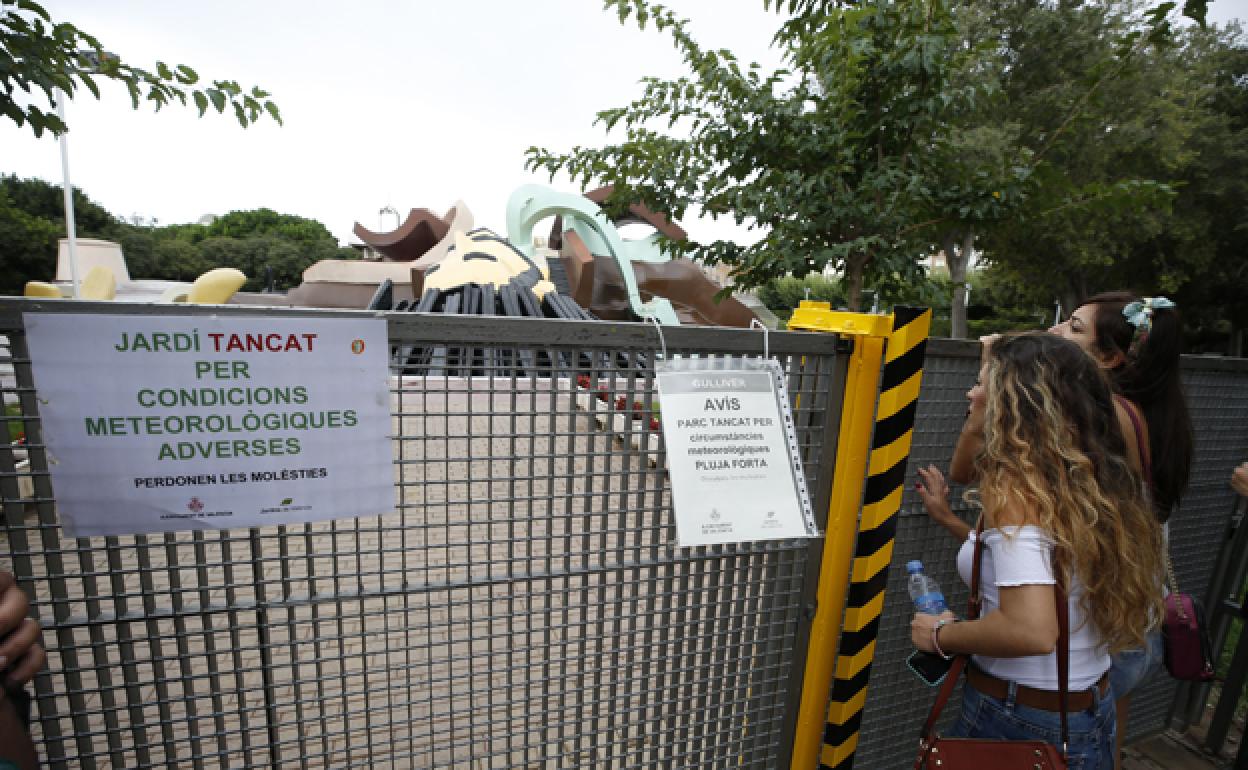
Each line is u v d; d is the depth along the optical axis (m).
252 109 2.71
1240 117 17.66
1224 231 16.92
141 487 0.99
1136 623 1.33
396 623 2.83
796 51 3.33
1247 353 24.19
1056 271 17.86
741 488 1.36
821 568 1.61
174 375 0.98
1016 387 1.34
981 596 1.44
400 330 1.08
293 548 3.26
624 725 1.47
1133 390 1.69
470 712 1.29
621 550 1.35
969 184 3.22
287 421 1.05
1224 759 2.60
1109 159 14.62
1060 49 14.75
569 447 1.25
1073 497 1.24
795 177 3.09
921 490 1.82
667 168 3.52
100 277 15.02
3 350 1.07
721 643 1.54
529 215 17.81
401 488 1.14
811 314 1.62
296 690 1.17
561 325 1.18
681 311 20.25
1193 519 2.52
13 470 0.96
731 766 1.65
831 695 1.70
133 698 1.08
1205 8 2.15
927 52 2.77
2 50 1.96
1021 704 1.40
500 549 2.63
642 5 3.35
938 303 3.54
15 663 0.90
